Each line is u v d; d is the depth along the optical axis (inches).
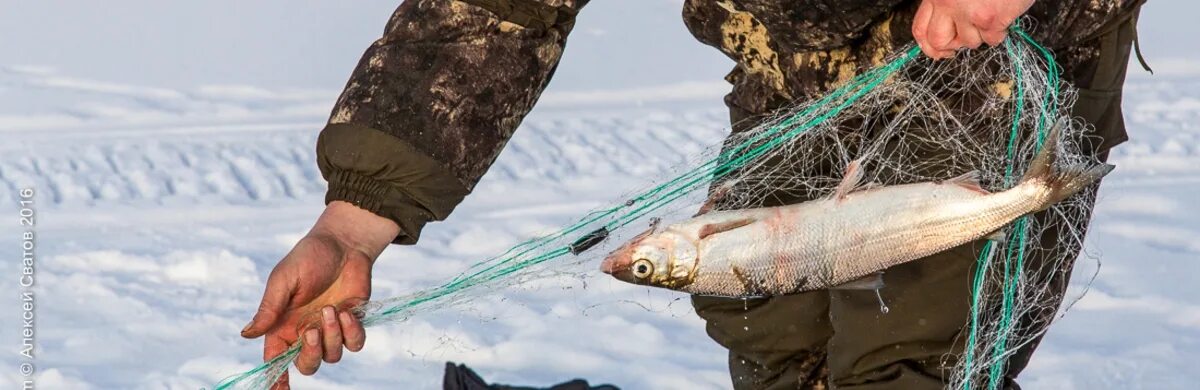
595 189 224.5
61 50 315.9
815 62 102.0
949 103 98.3
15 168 222.8
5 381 142.6
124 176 223.0
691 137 256.1
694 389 143.1
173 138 249.3
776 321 113.0
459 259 188.1
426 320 155.4
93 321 161.0
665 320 161.2
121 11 353.4
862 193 82.4
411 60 93.9
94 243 190.9
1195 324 165.2
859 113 102.3
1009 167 95.5
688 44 333.7
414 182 93.2
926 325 98.7
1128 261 187.3
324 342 89.7
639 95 289.4
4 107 267.9
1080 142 98.7
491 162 96.2
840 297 102.2
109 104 275.3
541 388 139.4
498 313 159.5
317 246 91.4
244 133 256.1
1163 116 269.3
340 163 92.9
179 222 202.8
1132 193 223.1
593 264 109.7
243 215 207.9
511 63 95.0
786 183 105.8
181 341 156.0
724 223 81.4
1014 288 99.0
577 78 299.7
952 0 83.3
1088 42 98.3
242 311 166.7
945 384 99.3
